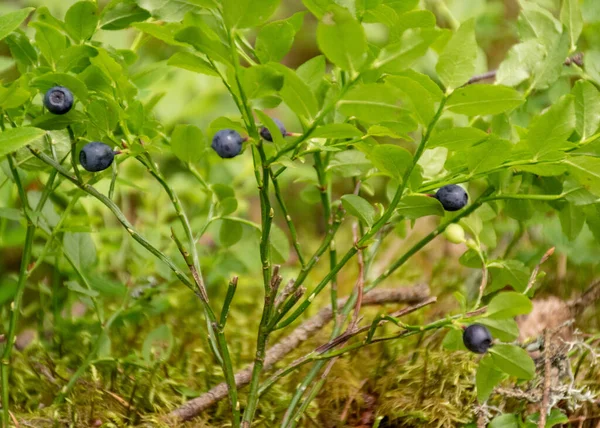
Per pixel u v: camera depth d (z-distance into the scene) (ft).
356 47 1.57
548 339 1.86
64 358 2.02
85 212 2.07
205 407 1.88
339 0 1.67
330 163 1.85
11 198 2.13
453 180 1.71
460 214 1.80
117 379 1.96
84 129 1.77
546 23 1.86
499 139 1.67
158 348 2.08
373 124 1.68
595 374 1.91
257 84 1.61
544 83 1.84
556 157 1.68
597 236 1.83
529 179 1.84
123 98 1.73
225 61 1.63
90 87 1.74
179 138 1.82
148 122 1.79
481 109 1.62
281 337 2.11
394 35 1.68
